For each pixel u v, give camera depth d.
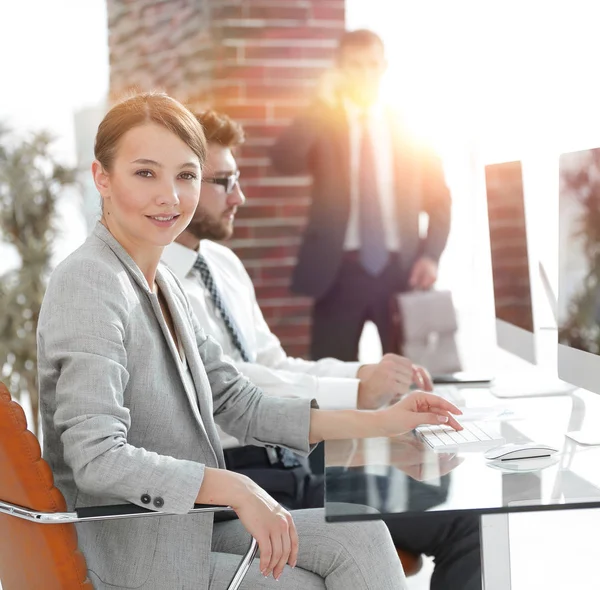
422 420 1.72
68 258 1.50
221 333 2.19
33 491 1.36
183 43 4.14
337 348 3.83
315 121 3.81
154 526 1.48
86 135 4.30
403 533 1.86
